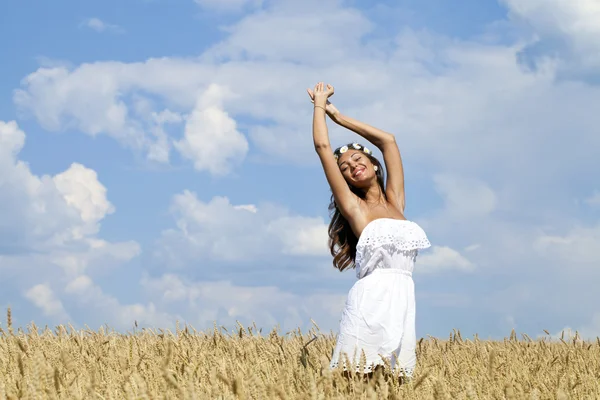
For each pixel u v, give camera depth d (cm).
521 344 628
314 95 495
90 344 555
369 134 502
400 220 464
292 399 336
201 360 434
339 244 510
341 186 473
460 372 455
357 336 441
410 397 373
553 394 400
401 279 455
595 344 630
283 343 566
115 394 359
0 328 498
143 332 619
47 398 325
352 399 349
